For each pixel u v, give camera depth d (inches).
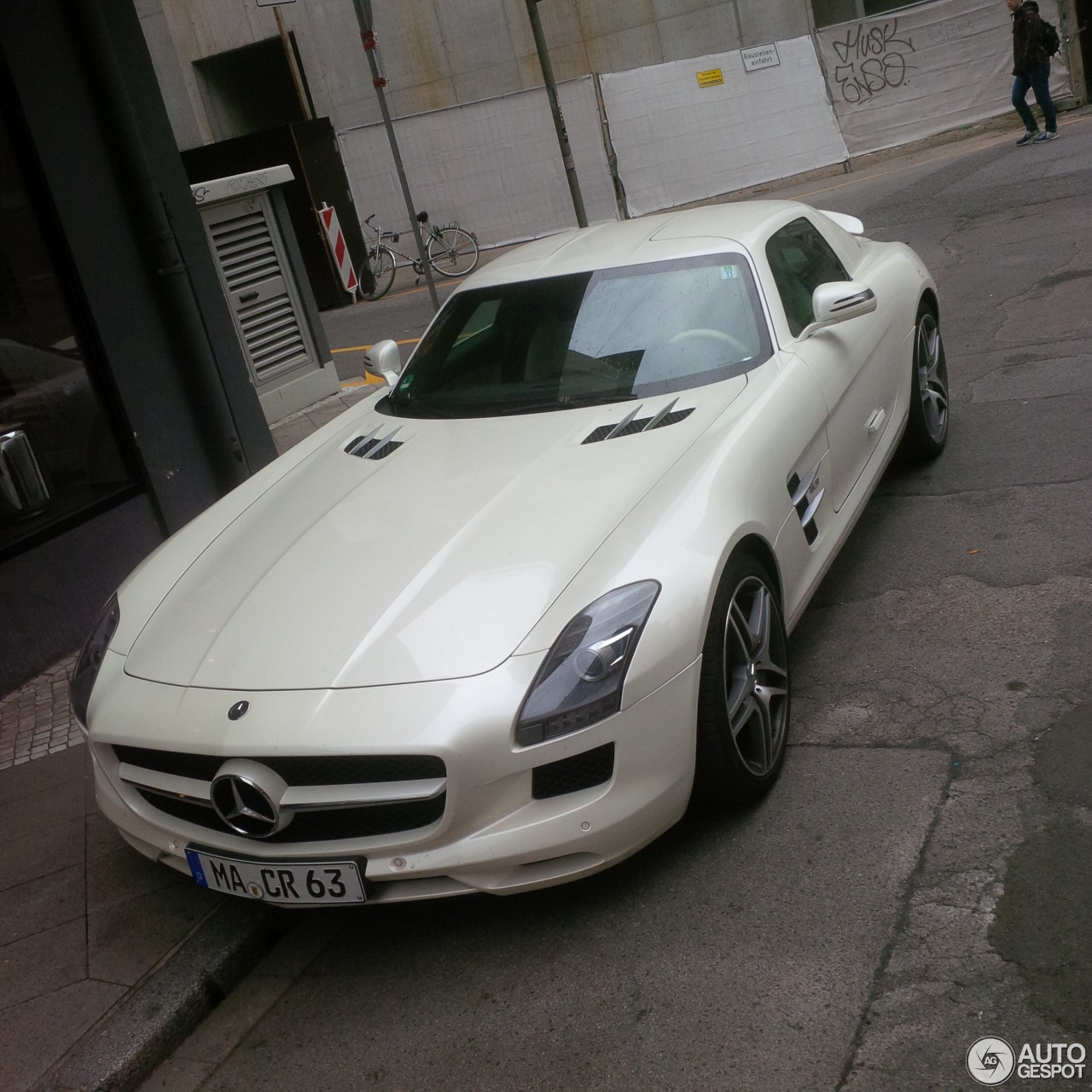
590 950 107.6
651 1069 92.6
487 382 159.3
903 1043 89.0
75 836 145.9
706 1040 94.1
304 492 145.3
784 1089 87.6
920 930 99.9
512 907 116.3
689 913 109.0
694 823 121.9
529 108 655.8
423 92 776.9
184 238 239.5
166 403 232.7
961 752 123.0
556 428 142.1
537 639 104.0
